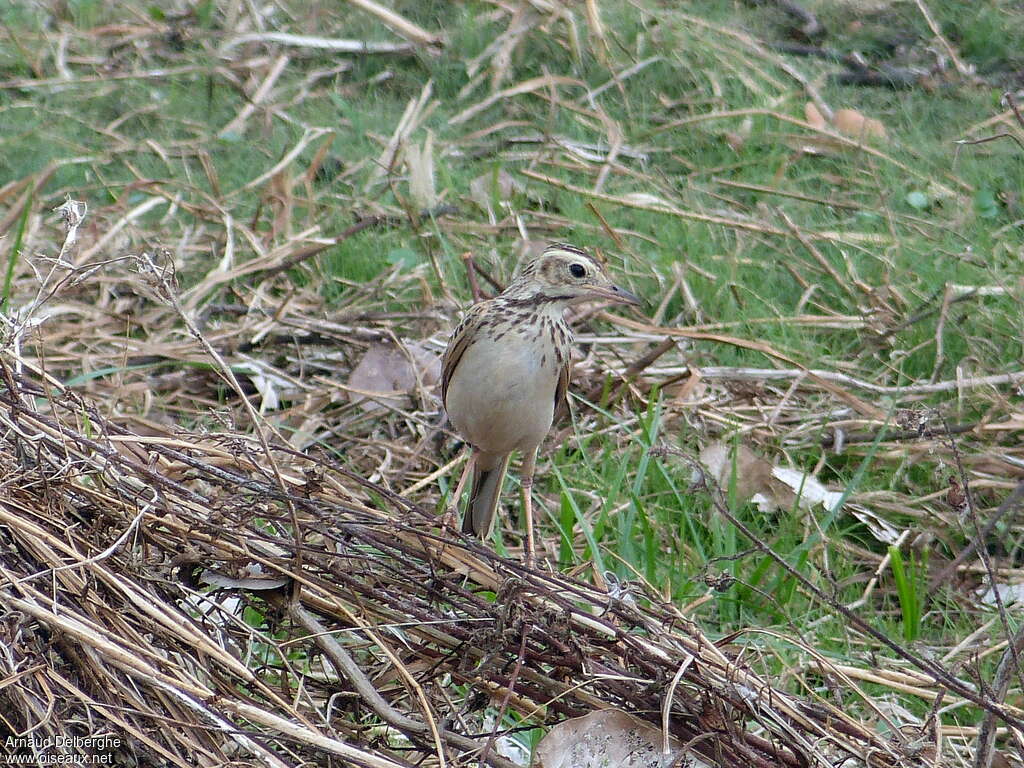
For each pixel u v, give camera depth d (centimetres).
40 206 1477
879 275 1450
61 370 1241
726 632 1000
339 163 1648
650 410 1169
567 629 742
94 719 694
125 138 1695
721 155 1695
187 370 1271
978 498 1148
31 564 732
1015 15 1950
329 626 779
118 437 800
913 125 1728
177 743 691
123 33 1912
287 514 771
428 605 768
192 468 805
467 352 958
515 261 1450
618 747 736
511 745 831
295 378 1287
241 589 768
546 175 1648
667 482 1123
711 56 1842
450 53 1866
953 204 1571
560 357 966
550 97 1781
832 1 1992
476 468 1002
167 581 742
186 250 1454
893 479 1159
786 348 1327
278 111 1739
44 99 1755
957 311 1356
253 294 1388
